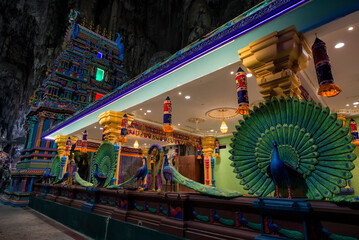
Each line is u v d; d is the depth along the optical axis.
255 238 2.45
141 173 4.55
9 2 25.67
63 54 16.27
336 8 2.78
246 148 3.03
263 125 2.94
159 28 30.20
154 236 3.52
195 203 3.34
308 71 4.35
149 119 7.80
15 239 5.16
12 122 28.09
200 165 11.46
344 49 3.65
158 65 5.04
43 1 26.34
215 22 22.39
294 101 2.73
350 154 2.18
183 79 4.80
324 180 2.33
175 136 9.34
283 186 2.65
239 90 3.45
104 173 5.97
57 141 10.16
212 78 4.43
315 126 2.52
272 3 3.19
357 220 1.95
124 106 6.60
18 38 27.81
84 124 8.82
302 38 3.09
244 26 3.44
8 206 11.11
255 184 2.85
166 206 3.74
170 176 3.87
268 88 3.17
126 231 4.09
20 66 28.66
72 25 17.81
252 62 3.30
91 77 17.11
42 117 13.65
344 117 7.05
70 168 8.18
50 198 8.41
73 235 5.44
